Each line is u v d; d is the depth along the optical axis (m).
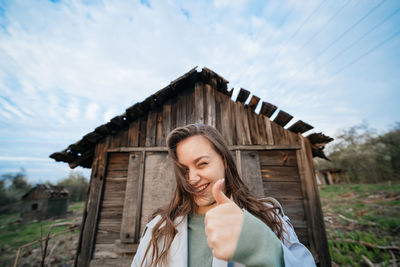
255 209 0.96
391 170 20.17
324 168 27.33
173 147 0.97
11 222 12.63
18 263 4.88
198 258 0.88
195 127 0.95
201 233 0.96
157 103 3.34
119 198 2.92
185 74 3.13
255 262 0.39
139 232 2.67
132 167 3.01
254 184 2.81
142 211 2.78
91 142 3.16
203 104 3.29
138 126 3.29
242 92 3.14
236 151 3.01
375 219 7.03
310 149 3.04
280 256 0.41
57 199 13.93
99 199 2.89
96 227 2.77
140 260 1.00
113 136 3.24
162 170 2.97
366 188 14.54
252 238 0.42
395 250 4.34
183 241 0.94
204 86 3.41
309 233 2.59
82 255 2.63
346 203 10.70
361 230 6.28
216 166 0.90
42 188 13.61
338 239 5.52
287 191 2.81
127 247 2.63
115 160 3.13
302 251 0.81
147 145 3.16
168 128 3.25
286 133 3.09
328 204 11.00
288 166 2.94
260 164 2.96
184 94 3.44
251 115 3.23
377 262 4.02
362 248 4.66
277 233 0.88
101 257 2.63
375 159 21.81
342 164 25.08
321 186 20.53
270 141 3.06
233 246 0.42
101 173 3.02
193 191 0.90
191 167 0.90
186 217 1.05
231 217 0.47
